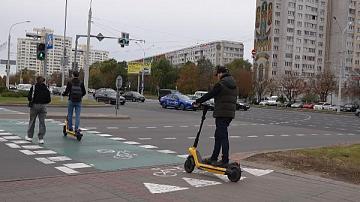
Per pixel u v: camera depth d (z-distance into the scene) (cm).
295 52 12438
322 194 717
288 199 680
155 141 1447
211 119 2739
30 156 1046
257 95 10044
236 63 11812
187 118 2762
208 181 794
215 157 855
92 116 2320
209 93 828
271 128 2308
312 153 1177
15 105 3284
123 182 763
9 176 807
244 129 2148
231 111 834
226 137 836
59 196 654
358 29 11875
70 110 1417
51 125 1806
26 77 11675
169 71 10969
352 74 8756
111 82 11462
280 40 12431
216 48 14025
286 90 9781
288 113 5150
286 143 1595
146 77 11238
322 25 12688
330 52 12288
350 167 974
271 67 12444
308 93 9462
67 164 955
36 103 1260
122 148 1243
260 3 12988
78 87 1388
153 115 2975
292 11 12412
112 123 2102
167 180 793
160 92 6088
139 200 643
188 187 742
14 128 1638
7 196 649
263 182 801
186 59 15075
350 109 7288
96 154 1114
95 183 748
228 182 793
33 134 1377
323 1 12638
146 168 926
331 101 9250
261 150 1315
